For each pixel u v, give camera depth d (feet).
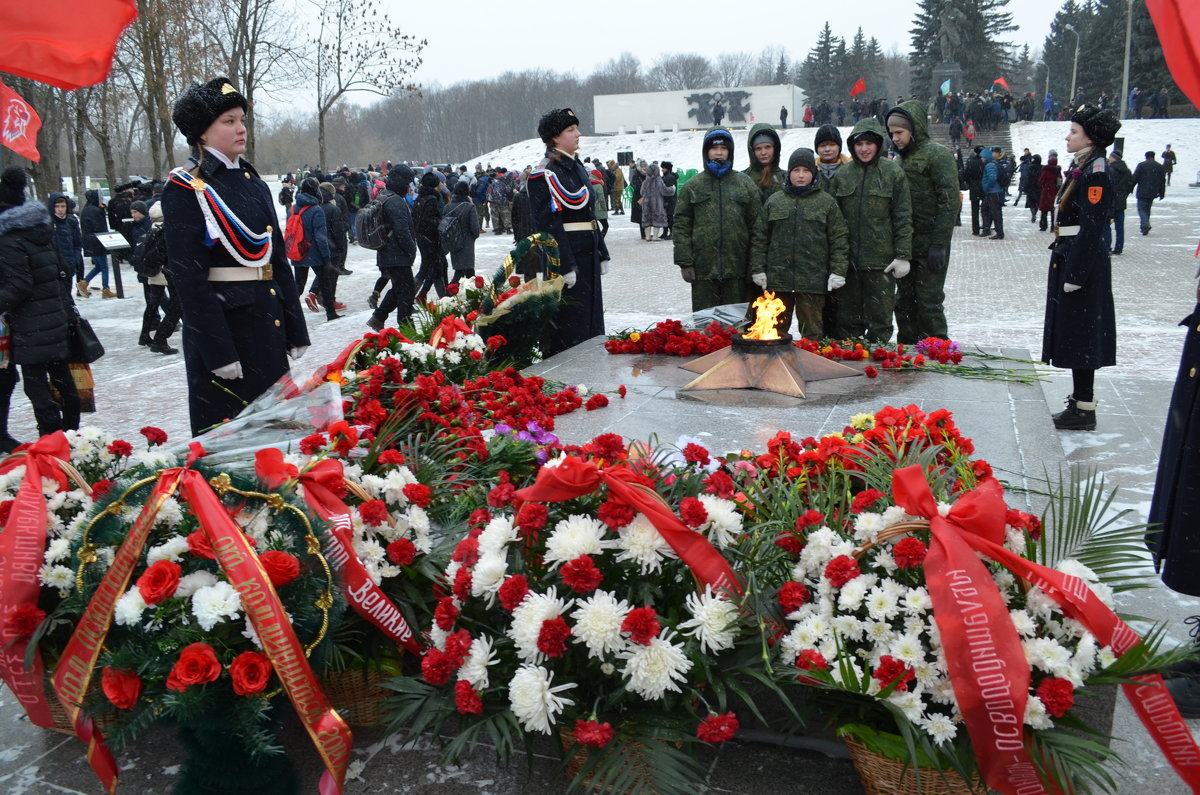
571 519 8.33
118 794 9.09
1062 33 263.90
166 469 8.73
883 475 9.77
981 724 7.16
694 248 24.25
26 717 10.67
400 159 337.93
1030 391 17.84
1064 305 19.44
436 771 9.09
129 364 31.22
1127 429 19.98
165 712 7.93
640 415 16.29
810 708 8.29
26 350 19.43
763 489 10.02
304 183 38.88
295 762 9.33
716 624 7.91
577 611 7.89
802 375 18.58
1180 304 36.04
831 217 22.70
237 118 14.51
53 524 9.81
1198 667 10.43
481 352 17.88
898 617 7.95
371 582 8.94
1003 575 7.89
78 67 15.56
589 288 24.09
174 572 7.96
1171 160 100.68
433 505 10.73
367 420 12.82
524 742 8.01
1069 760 7.20
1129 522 14.78
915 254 24.00
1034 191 72.74
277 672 7.75
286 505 8.57
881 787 8.04
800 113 200.03
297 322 15.96
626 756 7.72
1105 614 7.52
